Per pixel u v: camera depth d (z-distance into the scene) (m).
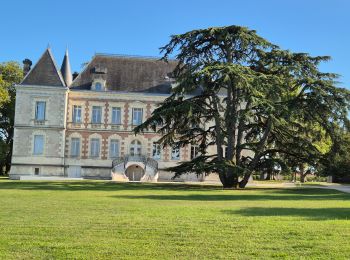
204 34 32.28
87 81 52.28
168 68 54.34
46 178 47.47
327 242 9.33
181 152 51.72
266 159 33.41
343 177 55.56
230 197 22.36
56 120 50.12
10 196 20.33
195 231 10.41
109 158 51.19
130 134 51.62
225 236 9.87
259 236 9.90
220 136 33.12
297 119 33.47
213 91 32.78
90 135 51.19
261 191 29.14
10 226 10.88
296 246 8.97
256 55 33.56
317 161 33.75
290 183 49.41
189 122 33.41
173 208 15.31
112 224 11.30
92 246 8.80
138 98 51.84
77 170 50.53
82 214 13.32
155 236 9.82
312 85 31.61
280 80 31.39
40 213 13.53
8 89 59.38
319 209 15.77
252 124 34.38
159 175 51.34
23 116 49.88
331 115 31.83
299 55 33.66
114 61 54.09
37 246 8.77
